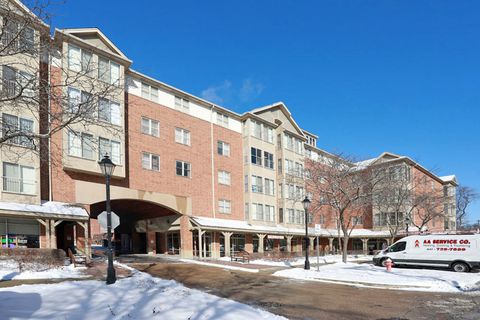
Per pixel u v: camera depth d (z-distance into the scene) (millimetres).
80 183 25047
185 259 28922
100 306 8992
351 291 14570
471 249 22547
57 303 9102
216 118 37656
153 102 31781
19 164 21703
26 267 16859
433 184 59875
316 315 10086
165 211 34812
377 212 50969
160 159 31547
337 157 36906
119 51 28359
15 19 11070
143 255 34344
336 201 32344
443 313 10625
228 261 29219
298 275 19547
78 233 24688
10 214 20047
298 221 43719
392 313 10547
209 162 36094
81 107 11930
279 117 44219
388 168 39344
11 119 20891
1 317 7410
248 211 38719
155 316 8148
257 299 12398
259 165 40812
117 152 27016
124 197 27938
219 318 8180
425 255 23922
